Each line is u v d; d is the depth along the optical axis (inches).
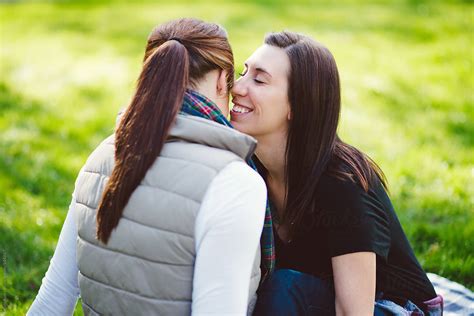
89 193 71.5
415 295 91.3
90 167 73.1
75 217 74.3
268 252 79.7
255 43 341.4
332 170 82.1
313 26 389.1
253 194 66.2
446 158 206.5
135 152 66.4
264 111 83.0
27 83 287.4
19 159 198.4
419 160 200.4
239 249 64.8
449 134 235.9
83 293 72.7
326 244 82.7
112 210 66.7
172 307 66.5
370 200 81.9
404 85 289.6
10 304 116.8
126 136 67.4
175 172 65.9
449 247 138.6
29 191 177.5
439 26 391.9
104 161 71.6
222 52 72.9
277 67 82.5
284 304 80.6
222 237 64.1
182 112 69.4
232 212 64.5
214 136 67.1
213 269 63.9
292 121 83.6
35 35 381.1
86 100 269.6
